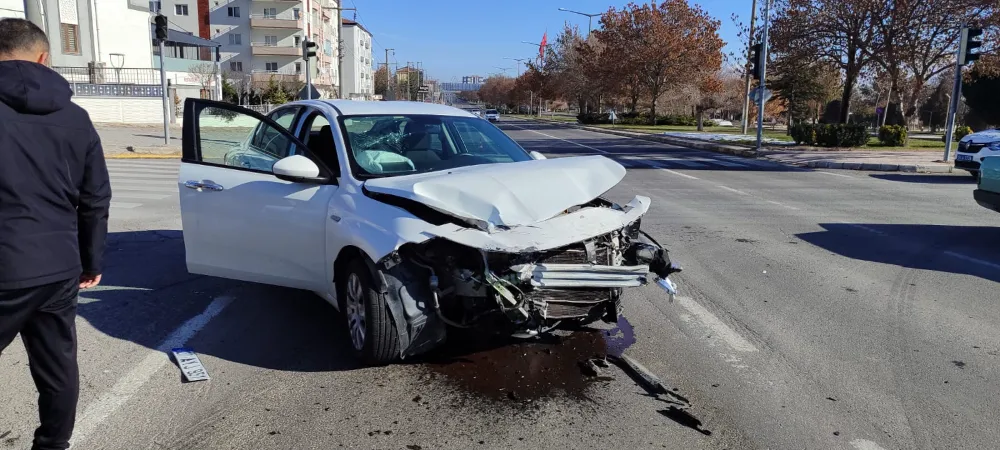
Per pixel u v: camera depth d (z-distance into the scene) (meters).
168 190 11.86
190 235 5.18
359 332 4.12
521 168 4.46
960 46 18.73
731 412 3.62
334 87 87.31
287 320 5.03
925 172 17.48
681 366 4.23
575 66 64.94
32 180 2.54
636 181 14.48
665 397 3.79
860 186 14.03
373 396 3.77
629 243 4.41
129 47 39.06
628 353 4.43
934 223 9.51
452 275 3.86
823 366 4.25
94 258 2.88
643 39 48.06
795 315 5.27
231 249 4.97
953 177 16.14
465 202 3.86
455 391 3.84
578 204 4.18
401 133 4.98
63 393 2.84
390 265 3.77
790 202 11.51
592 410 3.63
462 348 4.46
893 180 15.31
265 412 3.57
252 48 71.69
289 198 4.61
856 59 28.06
